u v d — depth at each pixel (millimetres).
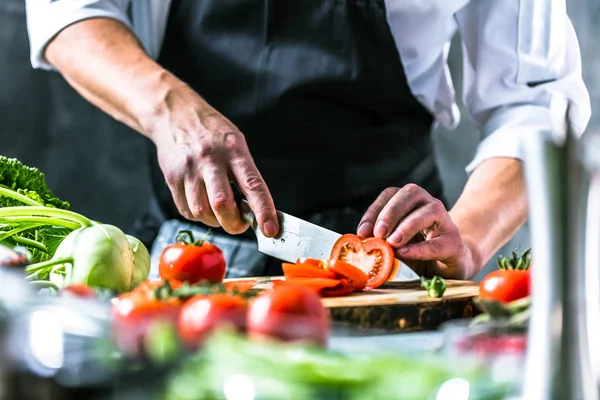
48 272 1338
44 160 3900
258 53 1835
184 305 854
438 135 4105
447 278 1497
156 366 614
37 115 3865
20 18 3793
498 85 1894
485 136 1914
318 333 665
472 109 2002
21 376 615
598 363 587
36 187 1518
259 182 1404
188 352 621
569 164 548
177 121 1507
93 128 3910
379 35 1822
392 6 1809
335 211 1866
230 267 1797
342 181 1857
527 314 736
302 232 1419
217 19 1851
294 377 590
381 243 1367
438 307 1168
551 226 555
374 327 1135
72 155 3918
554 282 555
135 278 1328
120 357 628
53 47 1758
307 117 1831
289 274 1283
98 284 1217
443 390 560
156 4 1910
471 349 630
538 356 556
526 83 1877
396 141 1891
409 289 1321
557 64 1856
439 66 1940
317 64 1813
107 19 1767
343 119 1844
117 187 3955
